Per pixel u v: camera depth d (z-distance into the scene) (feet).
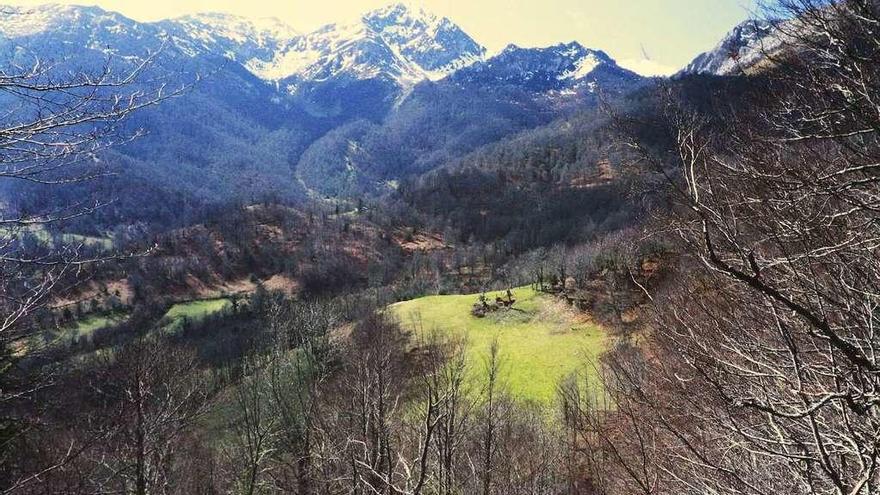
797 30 12.78
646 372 23.08
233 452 64.44
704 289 19.90
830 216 13.12
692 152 10.68
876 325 13.19
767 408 10.05
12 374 22.76
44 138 13.50
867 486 10.96
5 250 14.96
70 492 25.05
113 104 13.92
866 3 10.94
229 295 324.80
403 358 43.78
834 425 16.15
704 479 17.17
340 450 29.94
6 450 24.71
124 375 49.88
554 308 135.13
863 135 13.55
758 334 19.07
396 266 394.93
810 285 13.93
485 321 139.23
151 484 49.60
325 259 388.78
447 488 24.49
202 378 85.81
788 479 17.95
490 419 37.63
